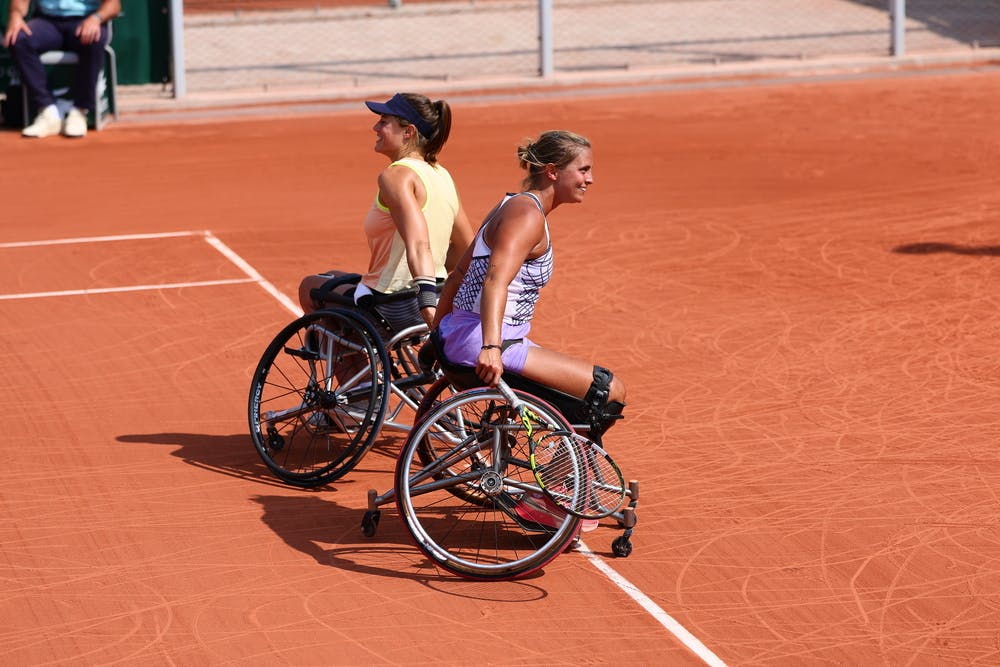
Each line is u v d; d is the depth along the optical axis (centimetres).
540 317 2398
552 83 5453
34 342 2242
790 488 1664
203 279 2658
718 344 2238
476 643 1309
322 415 1769
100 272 2712
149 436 1838
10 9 4272
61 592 1402
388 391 1630
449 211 1725
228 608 1373
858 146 4175
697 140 4316
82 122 4394
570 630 1335
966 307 2445
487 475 1459
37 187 3622
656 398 1977
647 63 5853
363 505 1636
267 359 1723
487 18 6856
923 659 1280
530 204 1441
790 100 5097
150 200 3447
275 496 1655
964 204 3344
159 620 1348
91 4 4366
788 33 6462
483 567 1427
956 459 1748
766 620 1353
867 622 1348
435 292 1645
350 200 3441
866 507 1609
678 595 1405
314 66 5759
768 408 1936
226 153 4141
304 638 1316
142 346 2225
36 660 1271
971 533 1540
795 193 3497
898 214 3241
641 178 3712
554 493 1405
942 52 5978
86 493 1648
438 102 1727
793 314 2411
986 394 1986
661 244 2955
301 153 4131
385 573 1457
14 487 1662
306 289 1841
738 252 2880
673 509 1606
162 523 1570
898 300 2498
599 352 2194
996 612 1366
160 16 5103
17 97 4494
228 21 6606
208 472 1720
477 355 1480
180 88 5025
